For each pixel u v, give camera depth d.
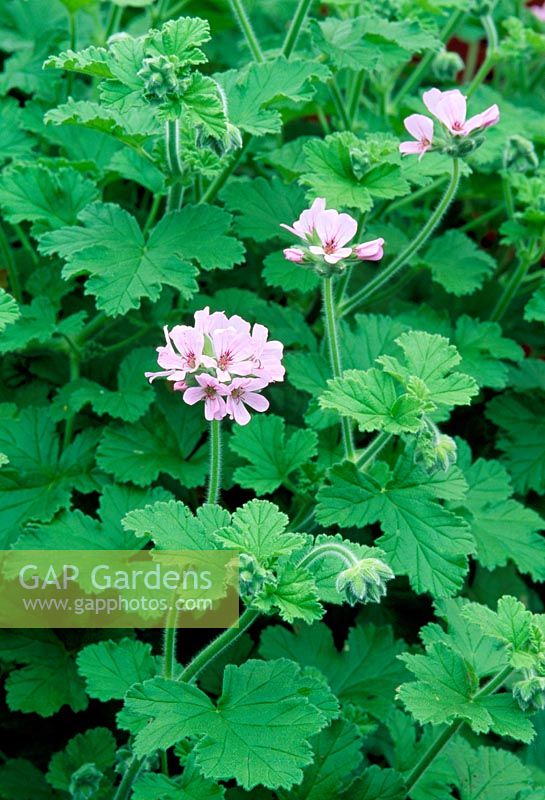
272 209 1.16
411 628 1.16
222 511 0.96
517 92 1.43
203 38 1.02
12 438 1.12
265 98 1.09
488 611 0.96
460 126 1.03
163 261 1.07
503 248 1.35
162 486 1.14
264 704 0.95
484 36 1.48
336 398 1.00
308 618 0.92
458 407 1.24
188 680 0.97
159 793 0.97
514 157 1.18
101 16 1.36
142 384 1.12
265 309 1.17
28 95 1.31
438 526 1.01
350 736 1.03
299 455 1.08
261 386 0.94
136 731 0.98
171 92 1.02
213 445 0.97
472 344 1.18
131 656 1.02
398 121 1.27
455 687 0.97
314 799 1.02
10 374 1.17
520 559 1.09
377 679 1.11
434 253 1.23
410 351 1.02
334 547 0.94
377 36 1.18
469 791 1.04
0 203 1.12
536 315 1.16
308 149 1.09
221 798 0.96
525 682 0.95
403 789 1.02
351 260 1.00
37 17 1.31
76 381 1.13
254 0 1.34
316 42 1.16
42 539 1.07
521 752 1.11
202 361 0.93
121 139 1.08
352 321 1.22
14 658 1.09
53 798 1.09
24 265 1.21
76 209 1.13
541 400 1.22
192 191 1.19
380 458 1.14
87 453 1.12
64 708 1.13
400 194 1.08
